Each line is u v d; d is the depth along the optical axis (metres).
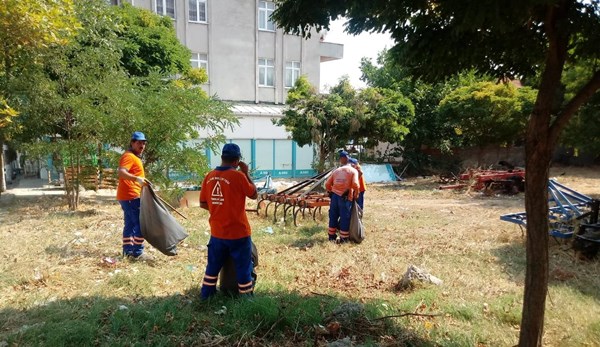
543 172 3.24
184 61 21.23
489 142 22.05
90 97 11.60
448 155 26.33
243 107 26.56
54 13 6.91
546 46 3.35
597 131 12.83
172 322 4.30
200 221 10.45
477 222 10.91
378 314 4.61
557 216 9.44
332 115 19.91
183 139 12.28
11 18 6.21
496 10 2.40
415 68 3.54
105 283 5.67
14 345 3.80
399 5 2.87
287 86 29.81
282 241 8.52
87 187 15.11
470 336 4.25
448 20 2.91
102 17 12.43
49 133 12.40
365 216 12.04
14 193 16.86
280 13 3.25
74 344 3.88
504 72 3.67
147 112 11.68
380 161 26.39
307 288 5.69
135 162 6.97
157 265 6.70
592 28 2.88
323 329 4.19
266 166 25.83
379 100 20.52
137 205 6.96
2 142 15.98
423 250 7.83
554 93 3.12
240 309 4.50
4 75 10.73
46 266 6.30
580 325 4.59
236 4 27.61
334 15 3.10
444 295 5.46
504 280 6.16
